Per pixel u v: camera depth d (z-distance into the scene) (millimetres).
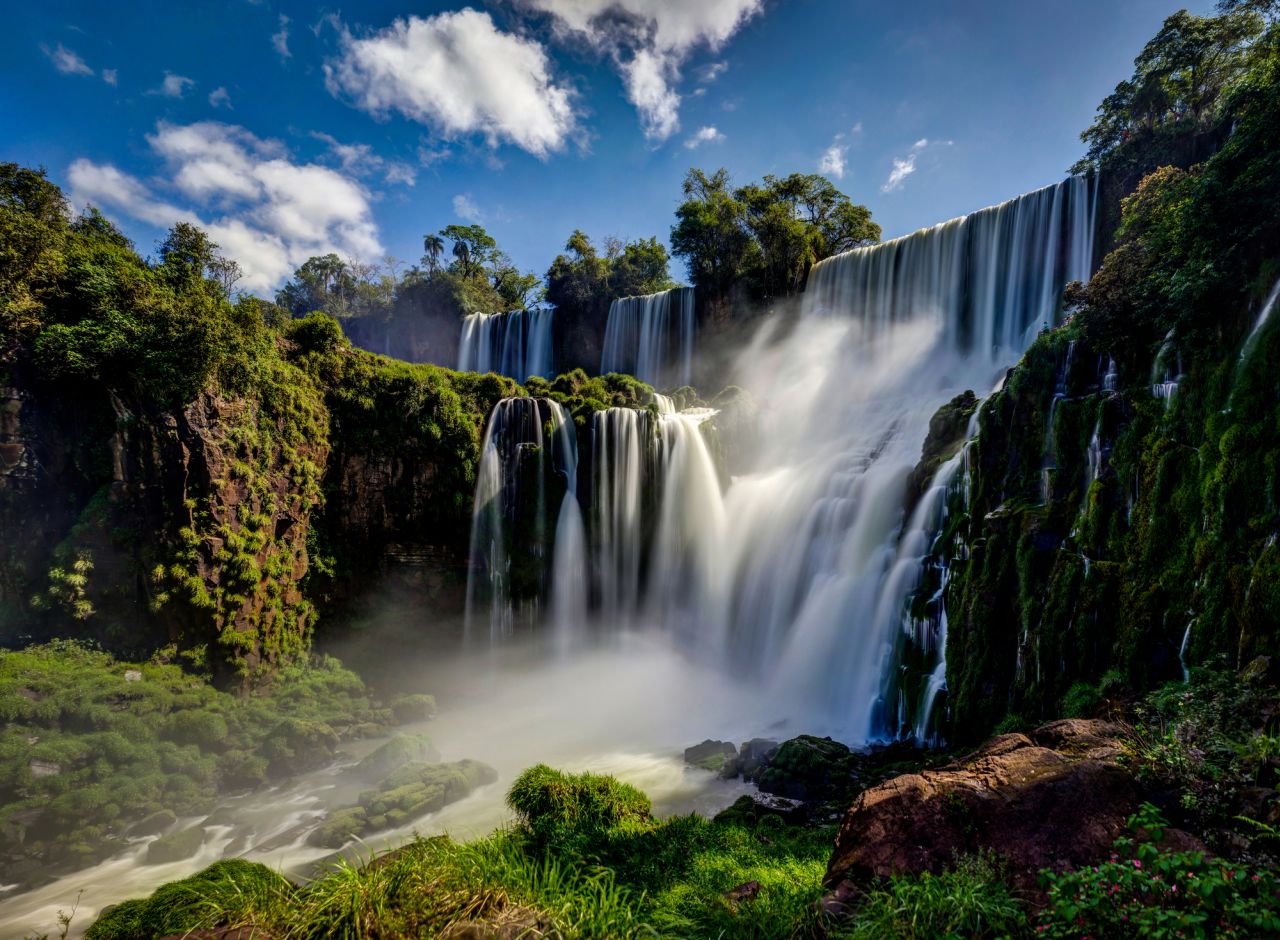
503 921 5863
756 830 11977
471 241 67688
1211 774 6656
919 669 18766
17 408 21234
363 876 6371
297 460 27484
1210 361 13508
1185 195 15391
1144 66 27750
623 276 53812
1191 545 12594
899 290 37938
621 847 9852
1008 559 16484
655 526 32031
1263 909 4152
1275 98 12836
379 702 25938
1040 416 17547
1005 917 5219
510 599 31359
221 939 5973
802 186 48531
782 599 26656
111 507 22109
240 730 21594
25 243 21641
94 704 19281
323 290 74562
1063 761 6719
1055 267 29906
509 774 19453
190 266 25703
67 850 15484
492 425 31859
